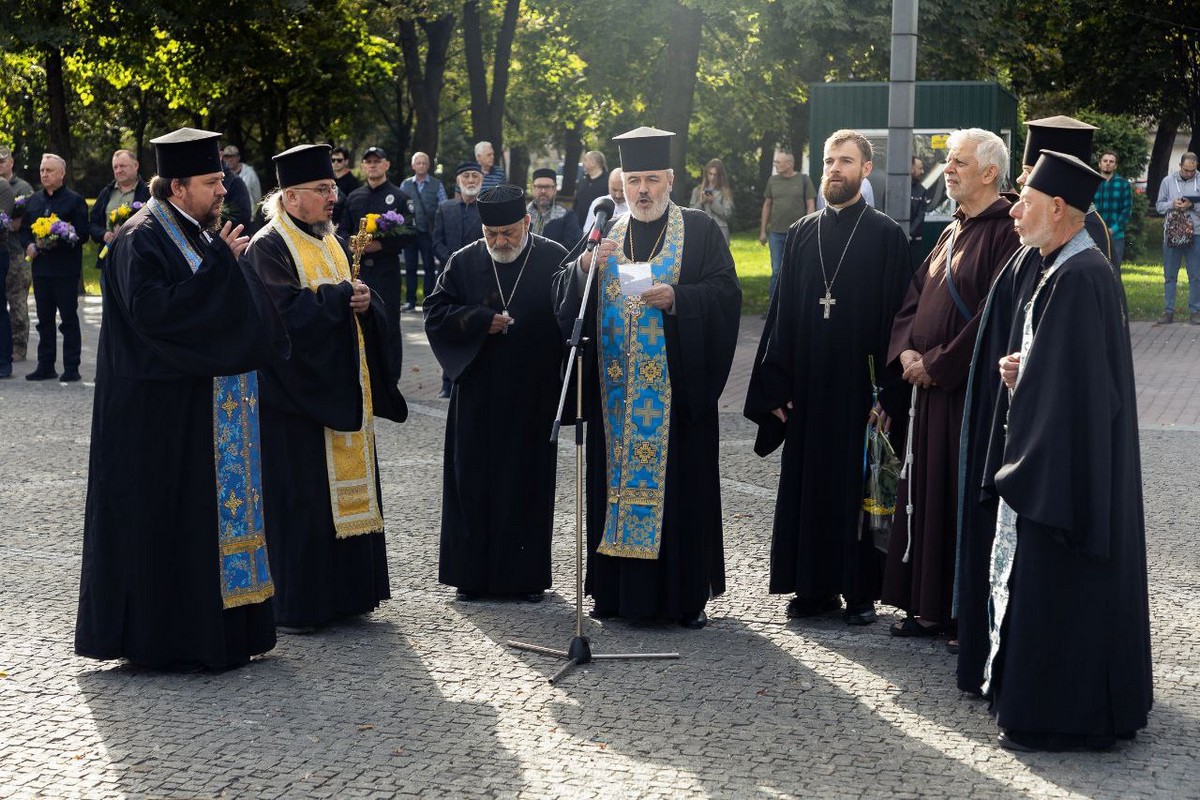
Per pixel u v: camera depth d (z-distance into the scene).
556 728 4.98
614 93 24.64
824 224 6.34
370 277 11.85
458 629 6.23
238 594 5.63
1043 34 28.55
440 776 4.54
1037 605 4.70
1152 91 34.53
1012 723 4.72
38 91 30.89
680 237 6.39
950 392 5.82
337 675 5.58
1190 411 11.38
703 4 19.75
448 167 39.12
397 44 32.12
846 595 6.27
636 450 6.25
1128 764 4.65
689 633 6.18
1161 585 6.72
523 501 6.63
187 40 25.41
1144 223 30.27
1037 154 5.86
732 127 26.31
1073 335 4.62
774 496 8.73
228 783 4.48
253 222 13.55
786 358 6.38
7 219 13.13
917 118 17.98
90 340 16.72
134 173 12.87
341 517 6.19
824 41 20.88
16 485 9.01
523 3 25.05
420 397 12.66
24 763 4.66
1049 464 4.56
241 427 5.65
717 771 4.58
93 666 5.69
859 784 4.48
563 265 6.65
